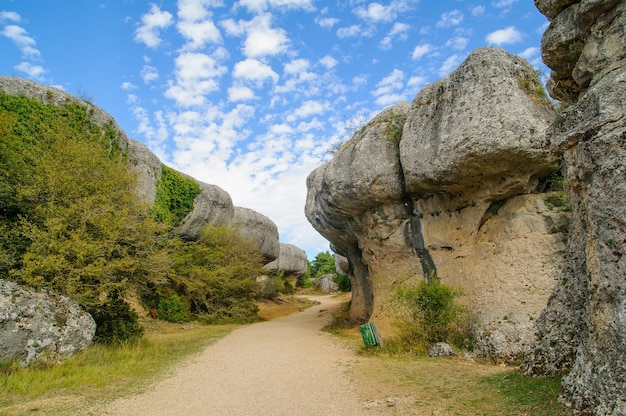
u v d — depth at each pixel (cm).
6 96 1313
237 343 1320
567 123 527
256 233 3281
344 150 1434
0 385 695
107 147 1556
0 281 844
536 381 593
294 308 3188
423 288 1055
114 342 1066
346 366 898
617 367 391
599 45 521
